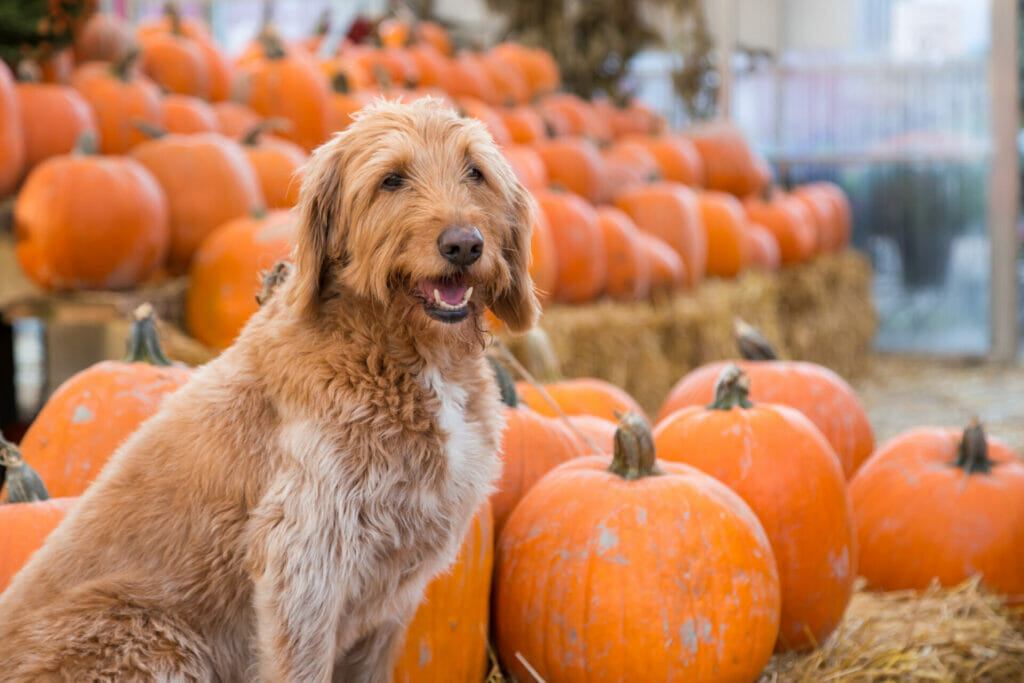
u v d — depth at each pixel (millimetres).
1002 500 3436
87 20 5895
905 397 7977
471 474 2189
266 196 5320
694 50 9750
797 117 10023
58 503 2596
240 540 2084
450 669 2576
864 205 9938
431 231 2043
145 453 2209
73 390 2928
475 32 10406
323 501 2018
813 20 9844
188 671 2070
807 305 8391
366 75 7410
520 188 2334
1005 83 9227
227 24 11602
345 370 2066
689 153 8094
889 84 9695
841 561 3021
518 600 2662
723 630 2535
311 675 2029
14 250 4762
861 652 3008
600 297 6289
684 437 3102
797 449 3031
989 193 9414
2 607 2148
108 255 4578
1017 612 3344
